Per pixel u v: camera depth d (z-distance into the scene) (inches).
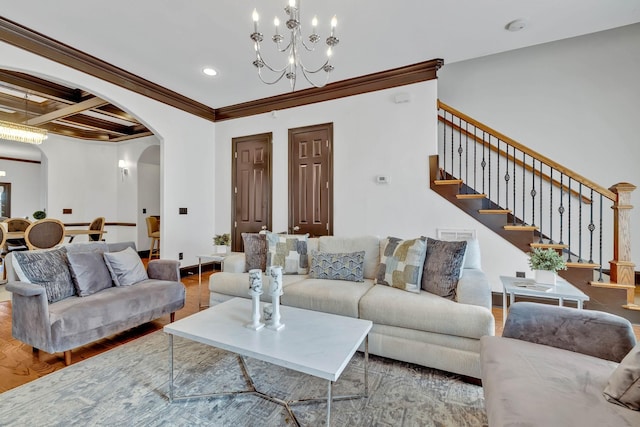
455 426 57.8
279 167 174.7
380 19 104.7
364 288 96.0
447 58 133.7
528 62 160.7
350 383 72.7
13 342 92.9
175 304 109.1
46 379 72.8
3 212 313.7
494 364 49.3
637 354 40.0
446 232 135.0
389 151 146.6
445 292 85.0
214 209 196.9
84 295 92.5
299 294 93.9
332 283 100.7
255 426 57.9
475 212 130.3
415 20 105.4
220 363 81.4
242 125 186.7
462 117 134.6
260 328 65.7
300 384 72.0
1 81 143.0
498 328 104.7
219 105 188.9
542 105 158.4
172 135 169.6
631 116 146.0
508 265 124.9
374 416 60.7
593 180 150.9
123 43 119.4
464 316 72.6
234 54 128.0
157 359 83.2
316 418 60.2
